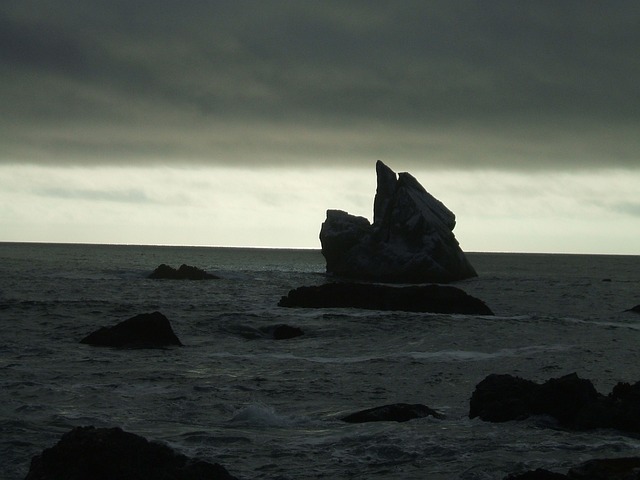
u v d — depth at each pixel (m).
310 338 47.84
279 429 22.80
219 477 16.41
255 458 19.28
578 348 43.31
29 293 74.50
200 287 90.88
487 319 55.34
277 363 38.16
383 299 64.94
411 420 23.94
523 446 20.22
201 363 37.62
